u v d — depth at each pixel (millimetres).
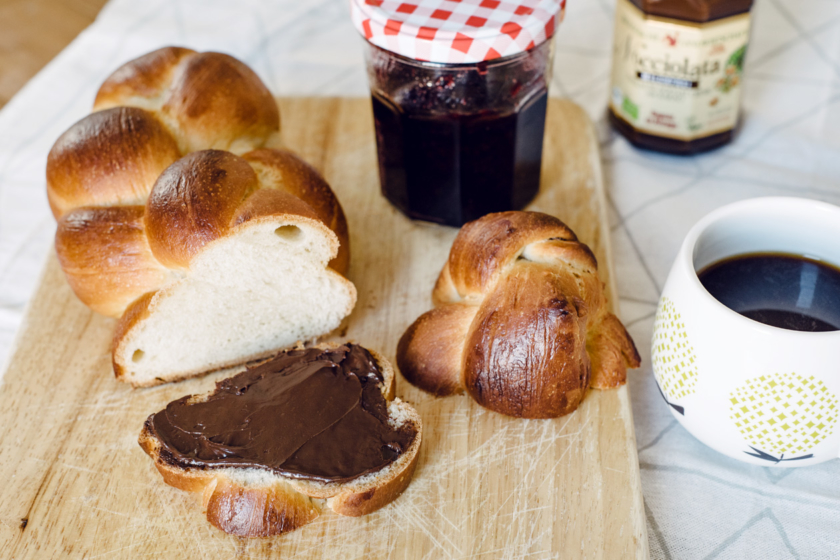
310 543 396
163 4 660
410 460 404
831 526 402
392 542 396
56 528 403
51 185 455
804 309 401
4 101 613
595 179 520
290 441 402
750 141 550
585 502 403
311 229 431
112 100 476
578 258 437
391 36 442
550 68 477
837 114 560
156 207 428
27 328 466
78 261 441
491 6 450
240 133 481
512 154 479
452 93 455
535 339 412
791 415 383
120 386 449
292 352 436
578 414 428
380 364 435
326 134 556
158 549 397
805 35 607
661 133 536
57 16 680
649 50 509
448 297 459
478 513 402
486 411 432
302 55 620
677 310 398
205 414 412
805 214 404
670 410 426
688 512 408
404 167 488
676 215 516
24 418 436
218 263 429
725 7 487
